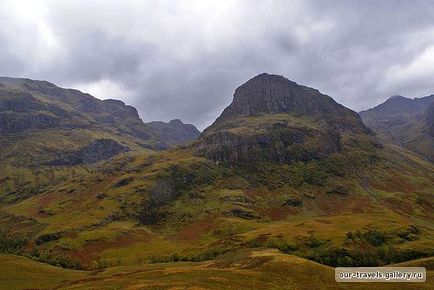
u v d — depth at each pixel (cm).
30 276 12812
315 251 18175
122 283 9300
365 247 19038
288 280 8756
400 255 17862
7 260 14962
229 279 8700
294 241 19638
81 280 11219
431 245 18912
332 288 8281
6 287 11169
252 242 19875
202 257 18788
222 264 10838
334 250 18025
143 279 9625
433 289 8575
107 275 11744
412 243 19500
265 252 12644
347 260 17225
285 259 10219
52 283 12031
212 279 8681
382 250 18325
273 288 8094
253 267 9862
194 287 7919
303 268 9469
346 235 19962
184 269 10588
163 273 10219
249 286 8181
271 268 9569
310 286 8388
